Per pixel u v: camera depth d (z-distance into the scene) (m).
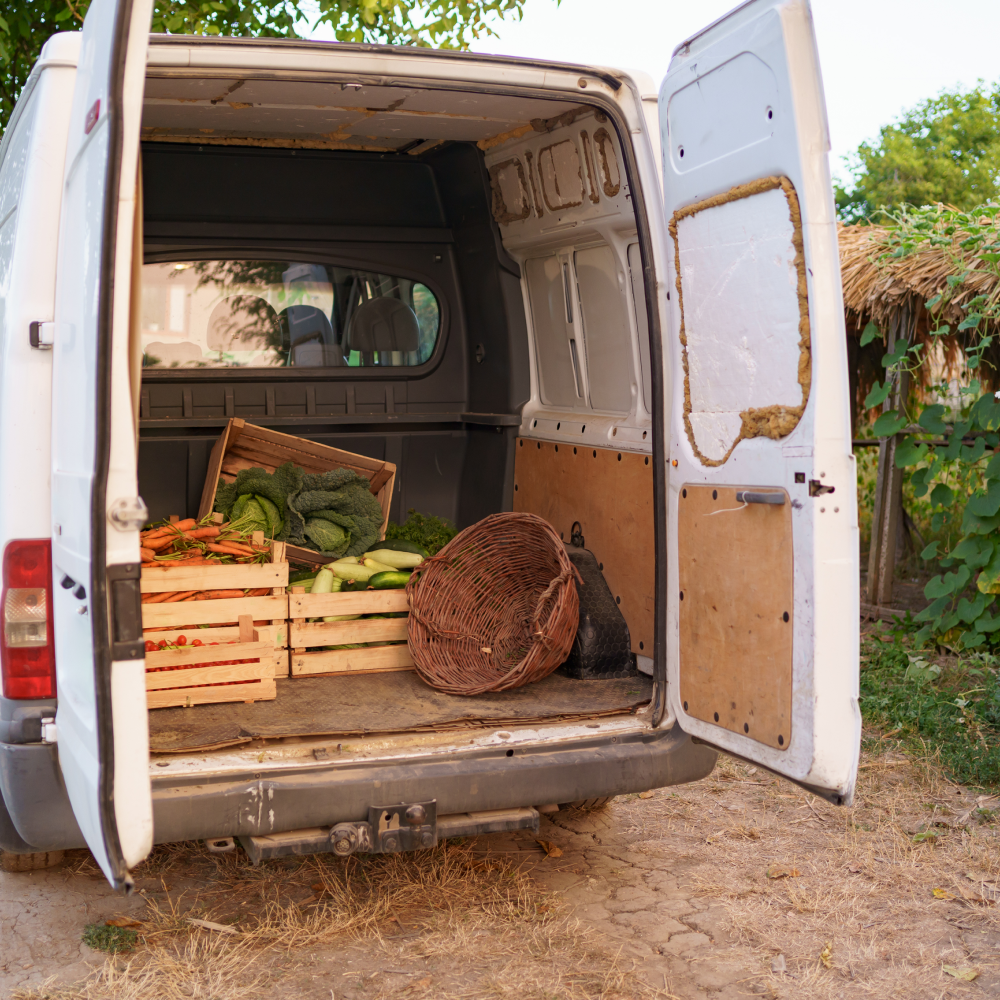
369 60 3.04
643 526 3.76
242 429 4.63
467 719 3.25
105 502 2.26
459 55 3.11
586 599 3.90
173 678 3.39
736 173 2.86
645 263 3.31
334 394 5.00
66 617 2.57
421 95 3.64
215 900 3.41
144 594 3.54
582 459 4.20
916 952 3.14
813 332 2.63
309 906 3.37
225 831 2.74
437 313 5.18
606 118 3.59
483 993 2.88
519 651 4.00
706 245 3.03
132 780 2.32
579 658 3.79
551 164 4.11
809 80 2.61
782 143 2.67
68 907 3.35
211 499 4.54
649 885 3.56
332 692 3.62
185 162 4.64
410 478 5.19
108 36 2.27
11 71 7.93
